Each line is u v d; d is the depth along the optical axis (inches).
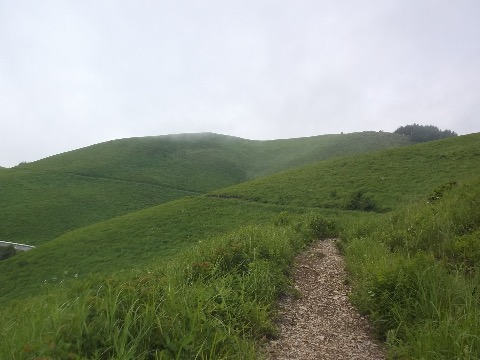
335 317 300.4
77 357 160.1
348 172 1956.2
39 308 274.5
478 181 664.4
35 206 2481.5
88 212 2488.9
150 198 2856.8
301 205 1657.2
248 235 515.2
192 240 1456.7
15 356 163.6
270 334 262.7
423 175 1675.7
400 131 4478.3
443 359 187.5
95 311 207.3
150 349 189.9
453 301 247.4
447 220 434.3
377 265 344.2
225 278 312.7
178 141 4446.4
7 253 1632.6
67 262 1386.6
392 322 257.6
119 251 1434.5
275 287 343.6
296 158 4047.7
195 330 206.8
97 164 3462.1
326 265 478.9
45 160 3639.3
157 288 252.8
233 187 2174.0
